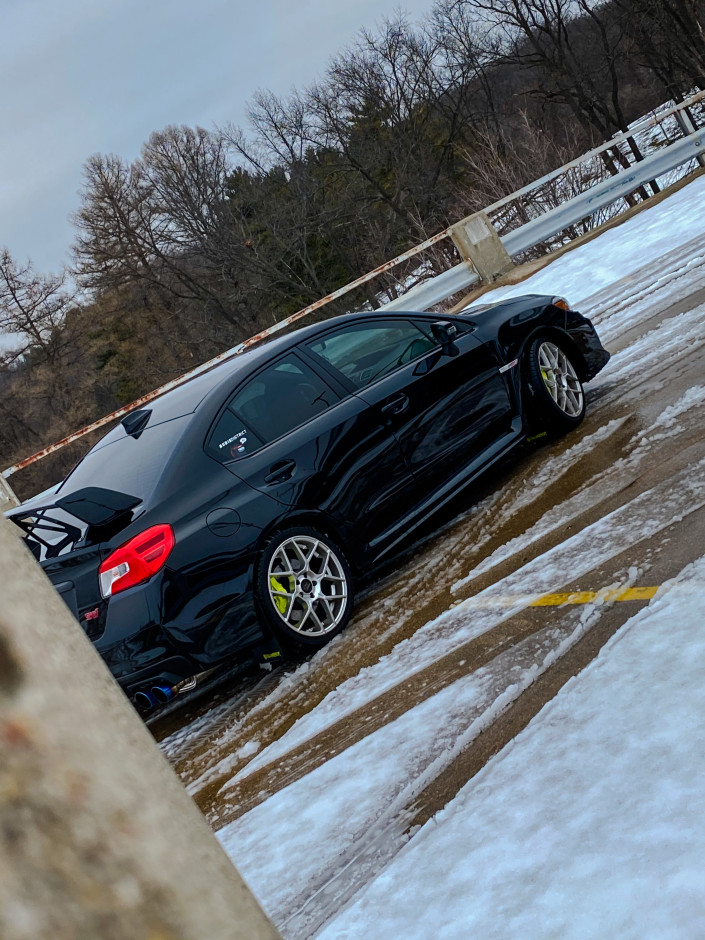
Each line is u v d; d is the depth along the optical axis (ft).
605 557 11.48
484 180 76.74
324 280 141.38
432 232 133.59
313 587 14.58
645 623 9.20
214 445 14.66
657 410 17.31
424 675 11.13
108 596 13.38
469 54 128.57
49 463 149.28
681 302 25.86
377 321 17.70
